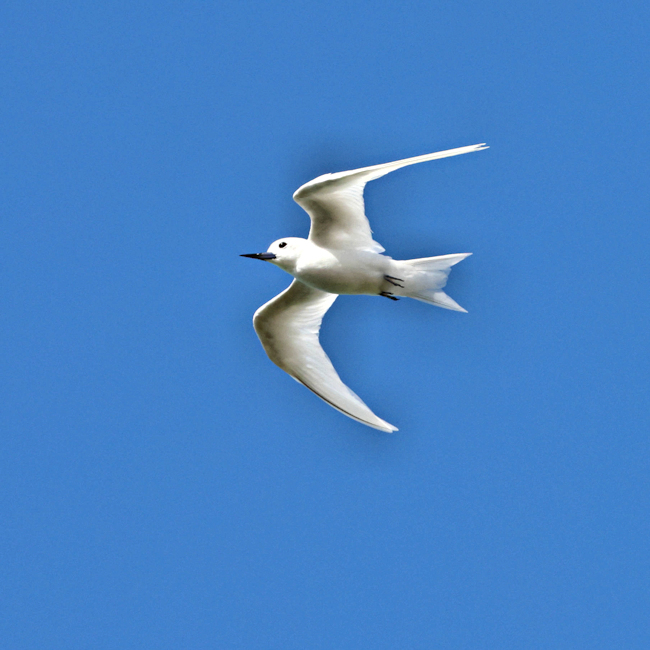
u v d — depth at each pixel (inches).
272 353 596.1
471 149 472.1
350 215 531.8
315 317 588.7
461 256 531.8
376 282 538.3
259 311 578.6
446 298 538.6
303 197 518.0
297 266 540.4
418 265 535.5
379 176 505.0
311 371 595.5
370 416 578.6
